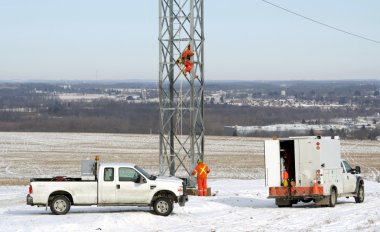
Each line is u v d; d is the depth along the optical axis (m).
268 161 31.94
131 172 27.91
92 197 27.67
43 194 27.53
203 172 38.12
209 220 26.19
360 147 118.88
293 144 31.84
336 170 32.78
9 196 39.97
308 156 31.31
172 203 27.69
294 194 31.44
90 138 148.00
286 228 23.28
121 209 30.55
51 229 22.98
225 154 97.44
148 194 27.67
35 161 81.56
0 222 24.89
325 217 26.89
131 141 135.88
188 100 41.03
